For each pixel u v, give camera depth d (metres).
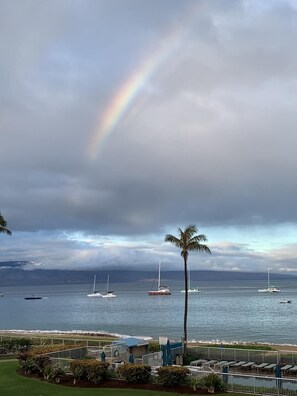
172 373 30.86
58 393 30.11
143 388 30.89
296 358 41.84
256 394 29.05
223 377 30.67
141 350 45.34
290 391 28.17
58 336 82.88
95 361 33.78
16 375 35.88
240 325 131.38
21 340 54.19
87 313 195.38
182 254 52.06
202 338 102.38
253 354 44.06
